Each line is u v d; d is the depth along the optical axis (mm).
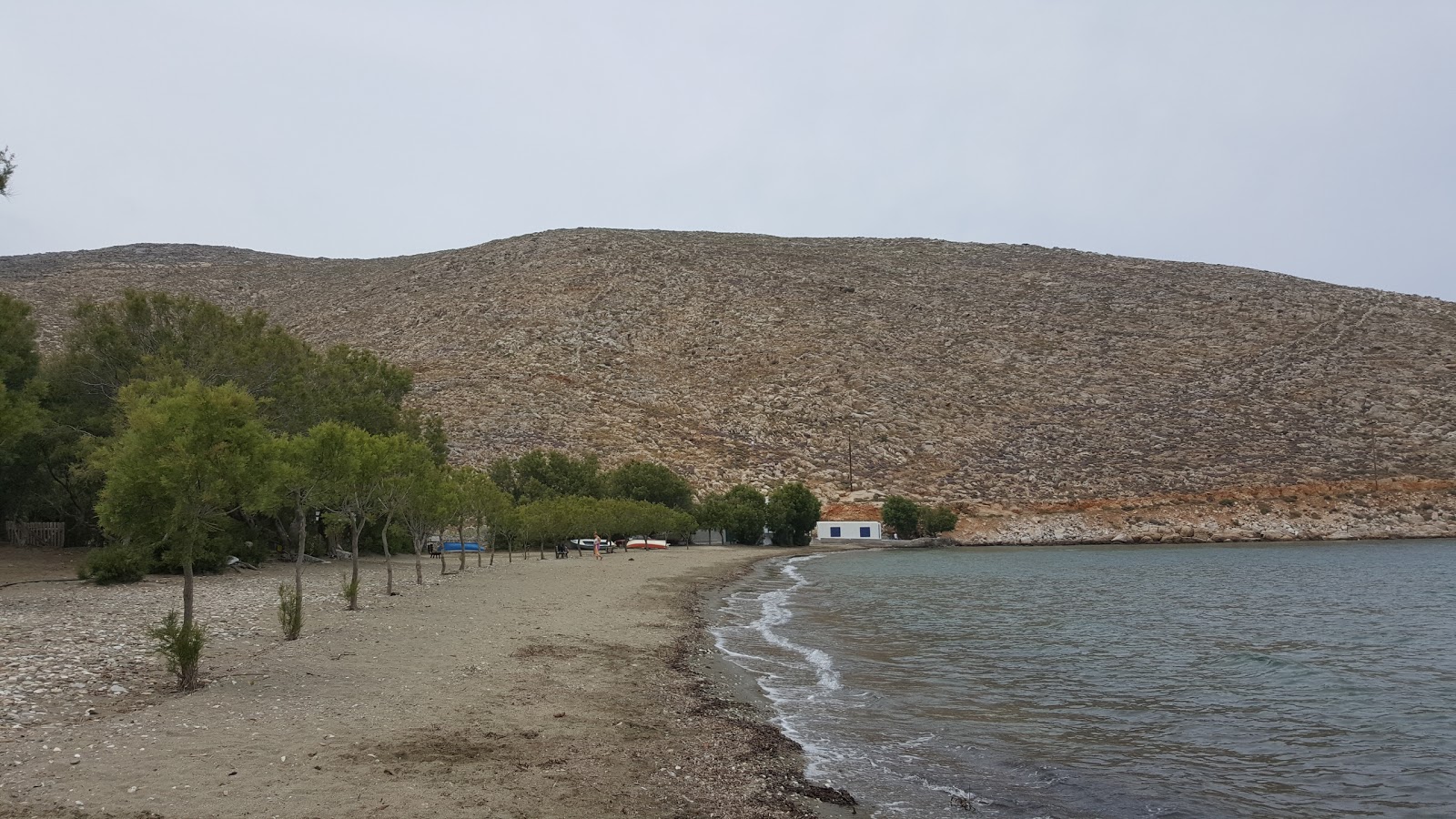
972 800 10039
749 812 9086
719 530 80500
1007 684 17109
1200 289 137000
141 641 16484
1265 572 49969
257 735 10531
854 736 12625
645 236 155625
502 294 127875
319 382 45531
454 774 9555
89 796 8281
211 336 38094
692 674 16531
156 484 13062
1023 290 139375
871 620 27266
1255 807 10203
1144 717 14570
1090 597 35750
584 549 66438
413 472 29219
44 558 34000
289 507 36094
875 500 89625
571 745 11000
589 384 104250
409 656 16391
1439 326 121500
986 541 84500
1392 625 27312
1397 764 11992
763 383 109250
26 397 24609
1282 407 104625
